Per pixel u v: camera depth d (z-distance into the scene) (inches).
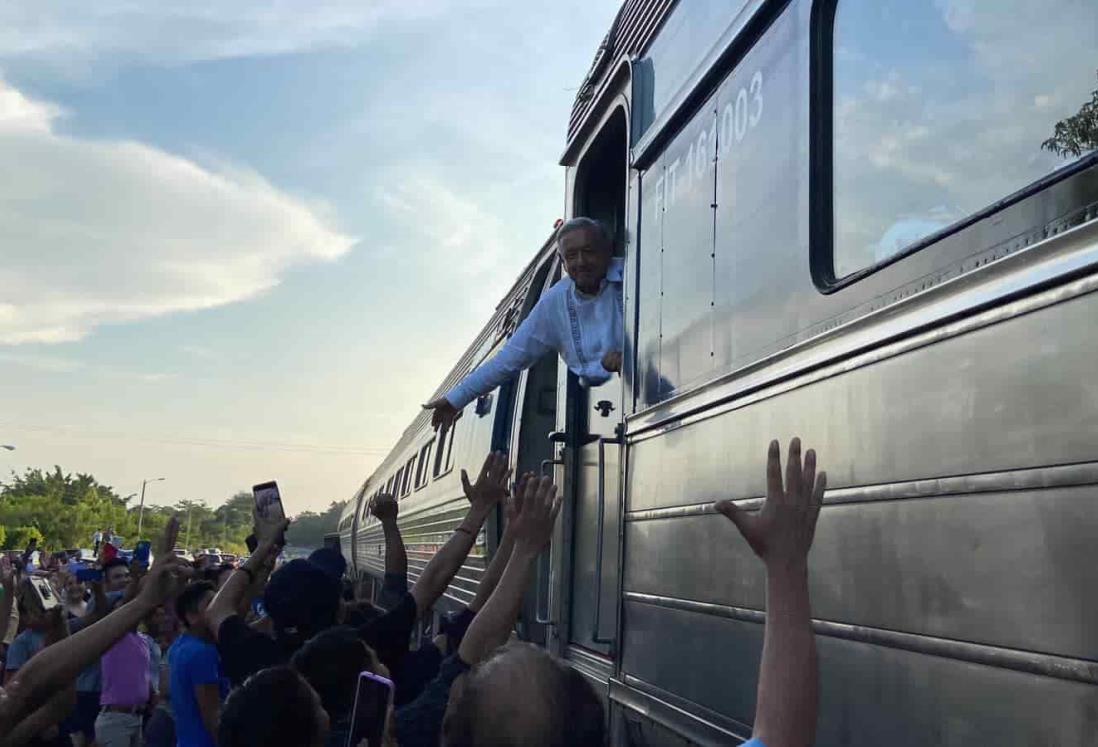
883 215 102.1
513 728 64.0
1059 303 74.5
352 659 112.5
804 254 116.1
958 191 90.7
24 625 245.0
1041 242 77.2
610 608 180.1
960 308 85.0
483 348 411.5
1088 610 69.6
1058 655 71.9
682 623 142.3
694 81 154.4
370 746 89.7
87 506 3260.3
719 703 127.6
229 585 143.1
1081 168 76.3
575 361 197.5
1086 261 72.1
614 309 194.9
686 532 143.0
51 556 540.4
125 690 313.1
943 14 94.7
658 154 172.6
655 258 169.5
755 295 128.6
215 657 197.8
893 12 103.1
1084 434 71.2
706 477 137.2
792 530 71.4
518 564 120.0
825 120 115.0
